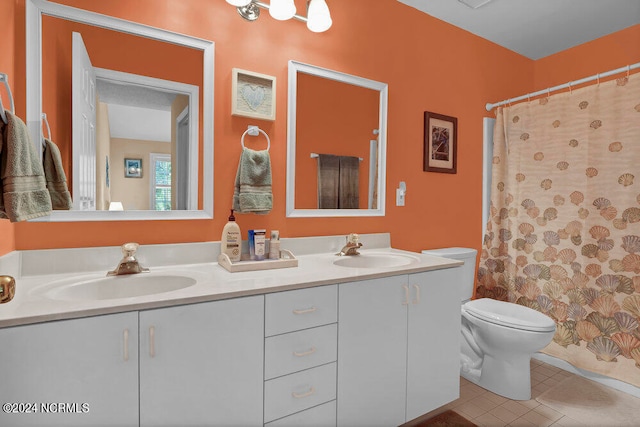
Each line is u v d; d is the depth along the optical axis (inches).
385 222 84.2
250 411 44.4
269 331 45.5
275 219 69.6
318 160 74.4
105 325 35.7
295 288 47.5
